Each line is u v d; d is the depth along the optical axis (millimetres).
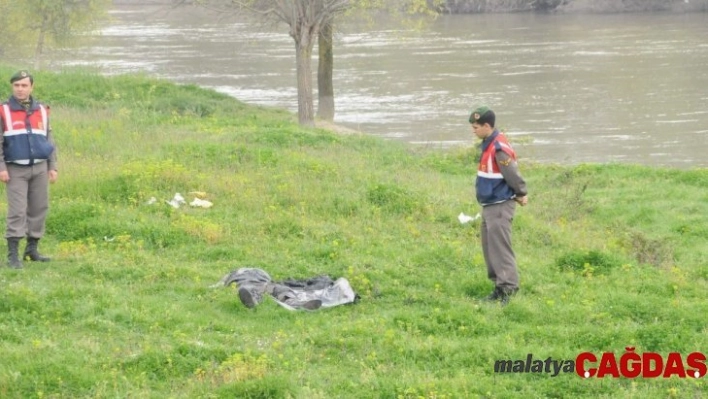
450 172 19859
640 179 19156
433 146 26438
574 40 59000
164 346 8617
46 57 51281
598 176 19516
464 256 12109
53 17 44969
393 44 58344
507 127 32062
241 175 16141
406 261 11945
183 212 13891
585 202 17078
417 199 14977
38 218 11445
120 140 18797
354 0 27906
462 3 82500
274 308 10117
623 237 14281
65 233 12742
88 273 11070
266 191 15211
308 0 26719
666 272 12250
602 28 66188
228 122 24406
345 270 11430
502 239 10578
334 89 41062
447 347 8859
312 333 9211
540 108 35906
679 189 18031
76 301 9750
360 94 39656
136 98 26516
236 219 13695
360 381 8055
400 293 10758
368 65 49125
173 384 7910
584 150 28203
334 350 8836
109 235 12672
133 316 9445
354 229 13570
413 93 39812
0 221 12969
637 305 10211
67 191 14453
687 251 14195
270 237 13070
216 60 52188
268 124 24594
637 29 64625
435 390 7855
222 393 7609
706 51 50969
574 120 33312
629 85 40938
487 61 49906
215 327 9414
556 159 26641
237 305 10109
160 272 11141
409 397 7727
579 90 39906
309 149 20062
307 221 13641
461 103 37062
